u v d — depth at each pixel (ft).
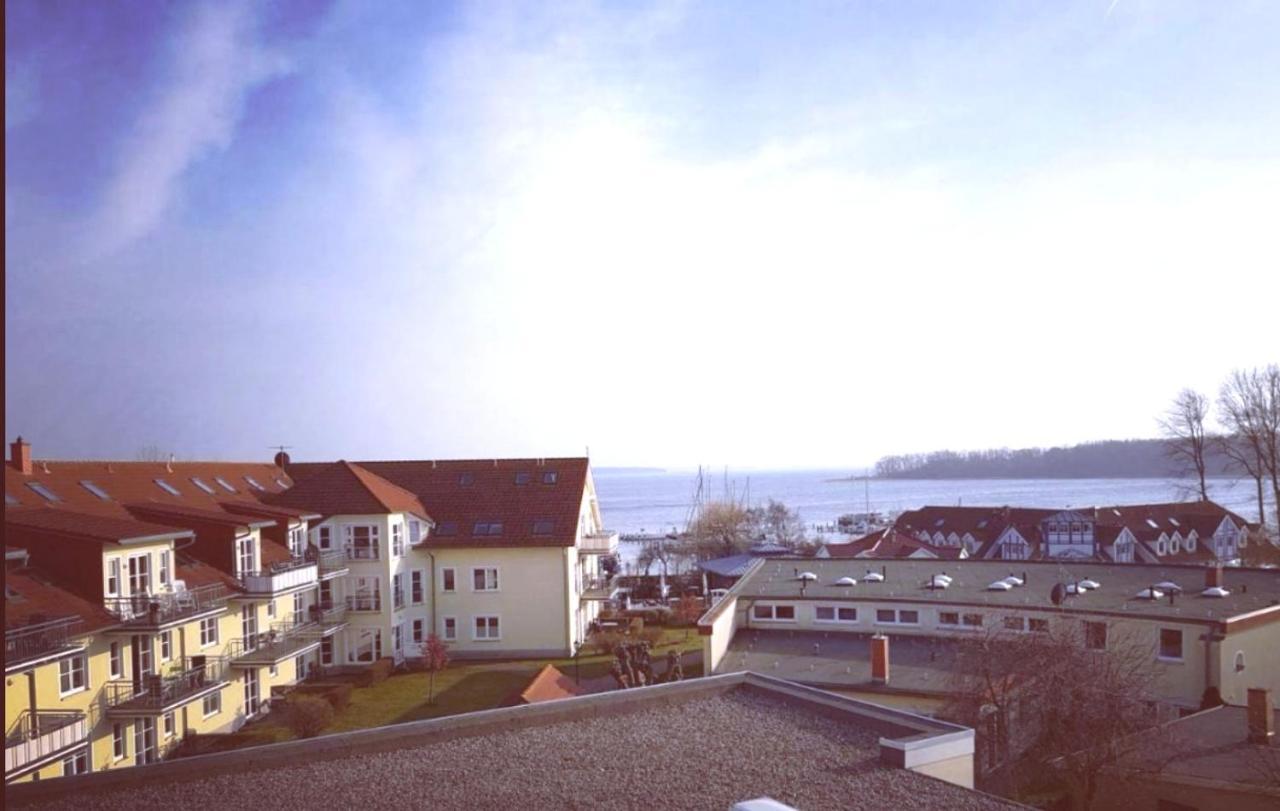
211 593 124.26
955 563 157.28
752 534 342.85
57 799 49.80
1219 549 313.94
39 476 133.80
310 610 155.02
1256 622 115.85
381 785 51.29
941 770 55.16
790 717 63.93
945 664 115.96
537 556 174.09
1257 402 224.94
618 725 62.54
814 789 50.01
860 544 311.47
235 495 173.27
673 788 50.29
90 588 105.40
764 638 135.64
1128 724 87.30
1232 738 92.07
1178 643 114.73
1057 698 88.33
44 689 94.53
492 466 194.08
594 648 178.50
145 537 110.63
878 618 135.23
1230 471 251.60
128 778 51.55
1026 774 92.38
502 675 156.97
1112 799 87.35
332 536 164.76
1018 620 116.16
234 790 50.83
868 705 62.59
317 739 56.29
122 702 105.50
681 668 153.99
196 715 120.16
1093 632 120.78
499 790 50.19
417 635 173.06
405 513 171.53
